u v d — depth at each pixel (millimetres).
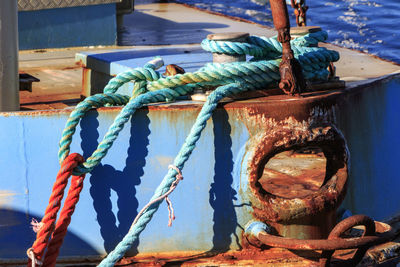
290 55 3459
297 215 3438
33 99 4785
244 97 3533
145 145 3438
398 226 3955
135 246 3477
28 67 5578
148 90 3611
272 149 3408
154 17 7750
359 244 3146
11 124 3408
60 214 3289
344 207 3740
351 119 3736
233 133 3432
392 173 4062
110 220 3469
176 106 3426
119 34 6766
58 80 5266
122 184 3449
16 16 4020
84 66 4934
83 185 3434
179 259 3445
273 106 3410
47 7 6008
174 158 3447
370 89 3949
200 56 4938
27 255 3352
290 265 3391
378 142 3967
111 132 3324
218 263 3393
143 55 4973
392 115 4109
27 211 3463
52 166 3443
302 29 3807
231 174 3457
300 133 3410
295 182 3832
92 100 3402
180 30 6961
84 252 3484
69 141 3342
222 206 3473
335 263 3379
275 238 3230
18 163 3436
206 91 3594
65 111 3434
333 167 3557
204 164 3445
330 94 3576
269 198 3445
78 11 6113
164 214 3467
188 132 3441
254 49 3635
